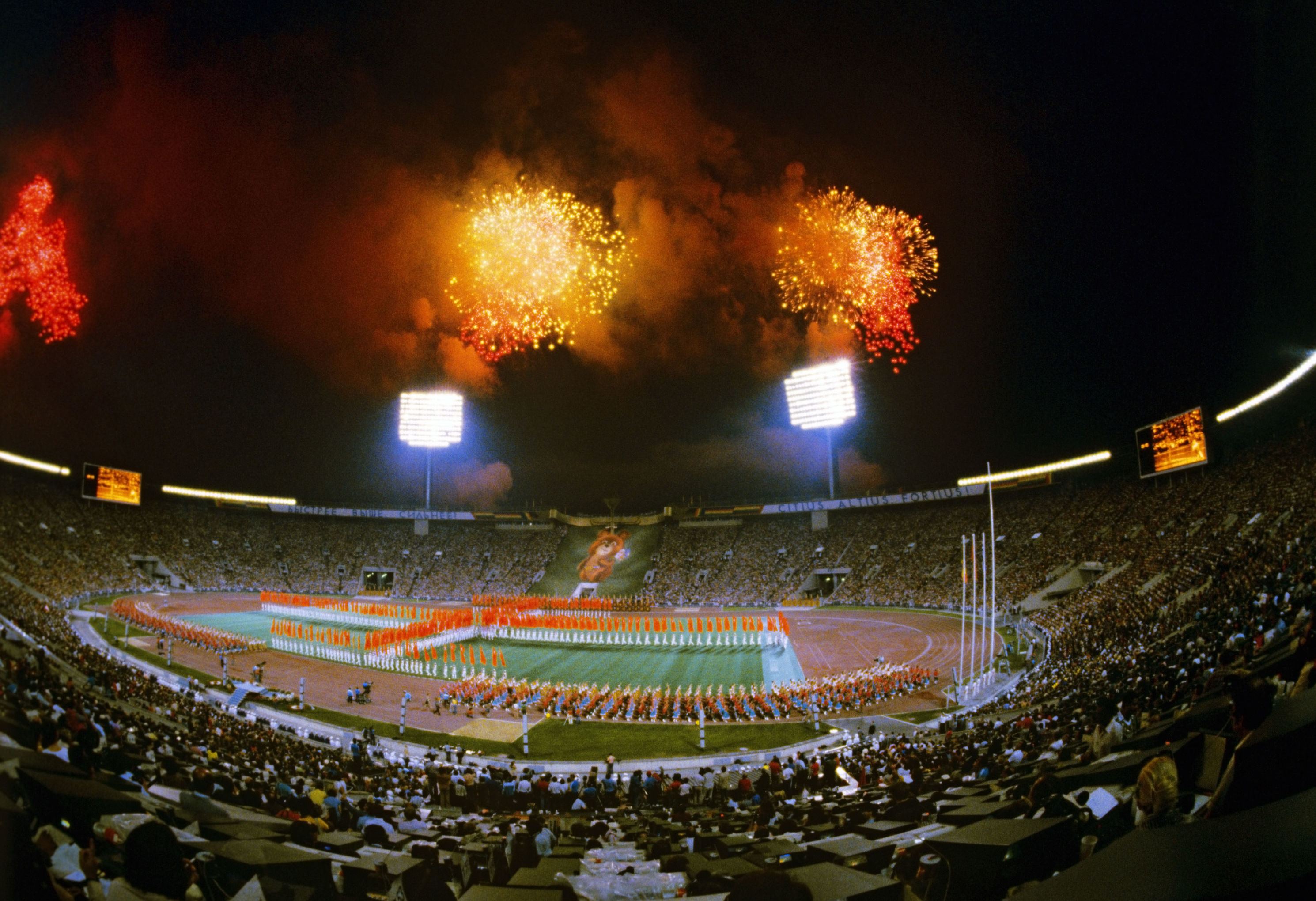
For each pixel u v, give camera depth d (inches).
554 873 339.0
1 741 322.3
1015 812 338.3
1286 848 82.8
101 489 3850.9
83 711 798.5
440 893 360.8
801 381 4146.2
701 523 4768.7
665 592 4143.7
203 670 2052.2
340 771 1082.1
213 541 4384.8
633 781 994.1
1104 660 1350.9
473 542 4906.5
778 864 354.9
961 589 3198.8
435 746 1455.5
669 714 1664.6
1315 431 2272.4
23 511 3545.8
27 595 2260.1
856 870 236.5
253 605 3577.8
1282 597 952.9
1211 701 470.9
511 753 1406.3
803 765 993.5
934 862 263.4
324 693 1918.1
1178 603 1571.1
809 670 2151.8
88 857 276.2
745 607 3860.7
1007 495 3826.3
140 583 3671.3
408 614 3294.8
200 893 284.7
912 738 1332.4
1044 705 1157.7
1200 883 79.2
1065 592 2728.8
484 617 2942.9
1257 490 2196.1
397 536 4931.1
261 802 629.9
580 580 4404.5
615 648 2679.6
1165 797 223.9
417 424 4670.3
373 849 470.0
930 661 2150.6
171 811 435.2
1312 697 177.5
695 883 315.6
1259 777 171.2
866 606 3518.7
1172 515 2600.9
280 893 302.4
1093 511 3164.4
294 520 4857.3
